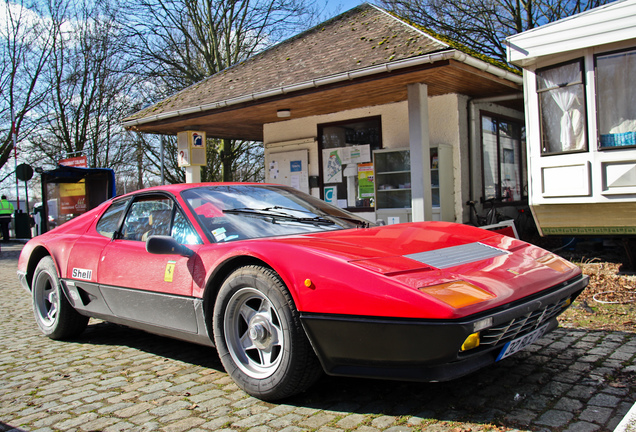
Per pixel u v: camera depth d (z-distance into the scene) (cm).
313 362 242
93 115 2342
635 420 182
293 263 242
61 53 2189
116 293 342
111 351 375
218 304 270
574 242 768
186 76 1962
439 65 604
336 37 898
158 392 279
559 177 614
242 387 262
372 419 229
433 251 261
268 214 324
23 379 314
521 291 229
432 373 208
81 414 252
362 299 217
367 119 937
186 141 1016
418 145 714
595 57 576
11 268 1051
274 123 1086
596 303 443
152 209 347
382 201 870
